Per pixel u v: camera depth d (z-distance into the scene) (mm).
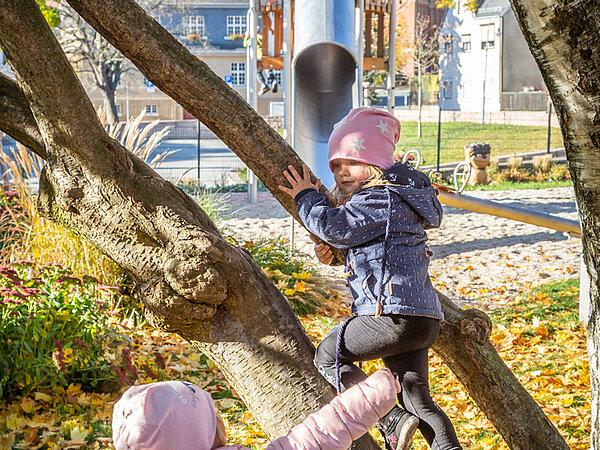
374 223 2352
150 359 6031
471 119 37656
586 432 4652
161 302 2502
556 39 1919
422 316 2328
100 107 6559
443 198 8766
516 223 13898
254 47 15031
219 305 2553
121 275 7445
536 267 10469
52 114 2576
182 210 2621
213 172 21672
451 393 5438
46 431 4602
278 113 41406
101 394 5254
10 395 5113
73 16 34906
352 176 2469
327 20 11281
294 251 9594
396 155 20359
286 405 2426
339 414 1930
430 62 43031
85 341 5305
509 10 41719
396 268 2336
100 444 4449
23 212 7844
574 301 8359
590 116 1969
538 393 5398
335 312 8141
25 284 5492
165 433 1723
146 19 2605
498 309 8203
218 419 1930
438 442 2289
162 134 8289
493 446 4336
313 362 2510
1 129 2818
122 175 2631
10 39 2469
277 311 2568
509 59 42281
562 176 21125
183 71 2609
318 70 11453
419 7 49781
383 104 43375
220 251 2490
